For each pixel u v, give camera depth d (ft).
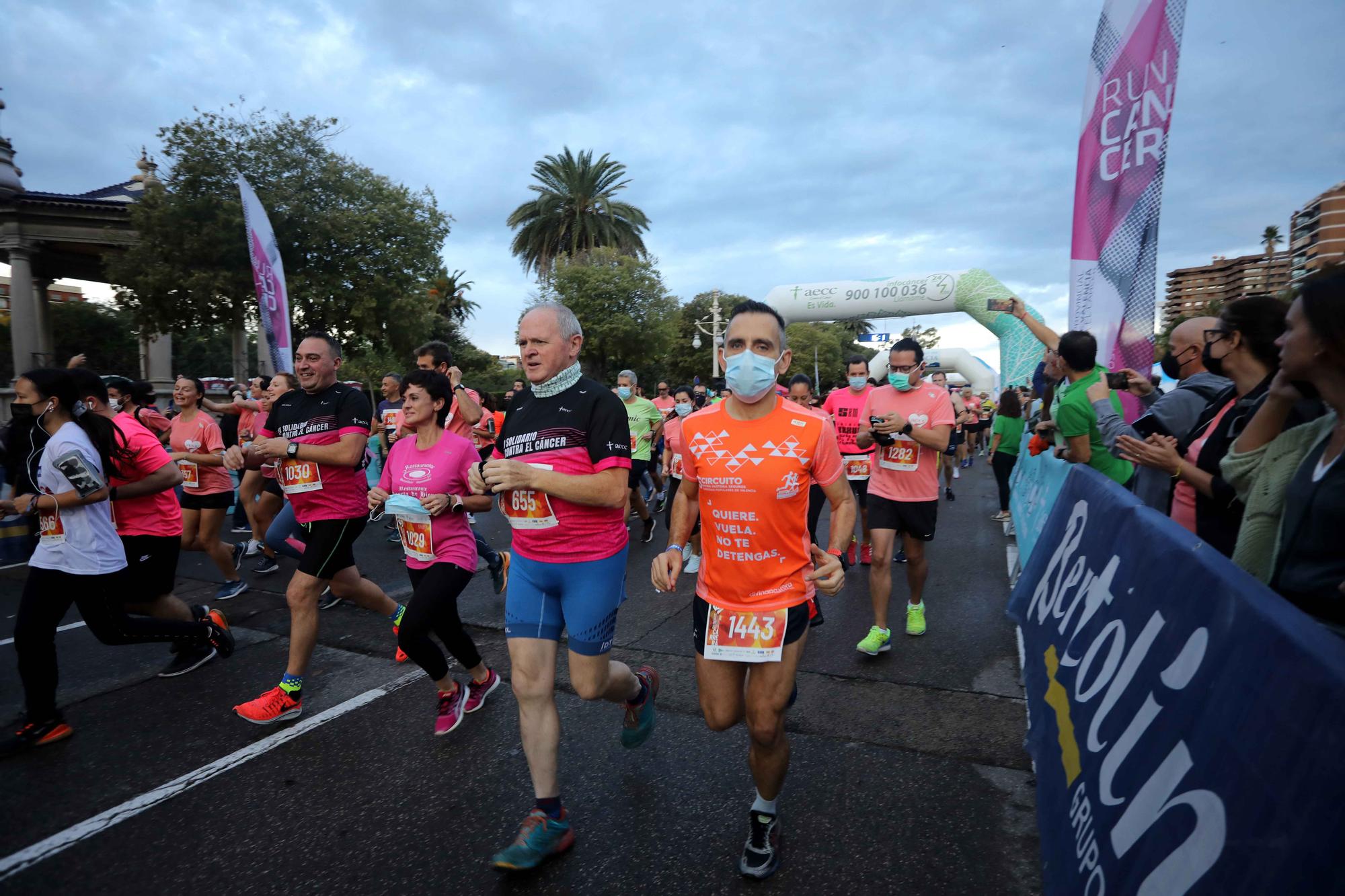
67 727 11.03
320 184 62.34
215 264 58.29
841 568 7.22
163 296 57.47
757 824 7.69
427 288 70.74
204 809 9.11
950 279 45.93
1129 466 12.74
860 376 20.26
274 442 11.60
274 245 26.40
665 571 7.91
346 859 8.09
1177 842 4.30
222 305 59.72
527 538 8.42
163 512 13.14
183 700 12.42
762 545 7.35
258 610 17.69
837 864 7.80
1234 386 9.11
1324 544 5.22
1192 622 4.95
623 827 8.57
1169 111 14.01
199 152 56.70
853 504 7.83
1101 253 15.07
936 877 7.57
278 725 11.44
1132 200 14.62
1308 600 5.29
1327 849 3.27
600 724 11.27
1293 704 3.72
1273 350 8.26
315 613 11.82
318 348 12.50
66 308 105.81
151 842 8.45
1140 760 5.03
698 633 7.85
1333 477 5.21
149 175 68.18
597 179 124.98
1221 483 8.02
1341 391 5.27
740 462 7.32
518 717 11.60
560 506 8.21
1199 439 9.05
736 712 7.86
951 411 13.62
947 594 18.39
